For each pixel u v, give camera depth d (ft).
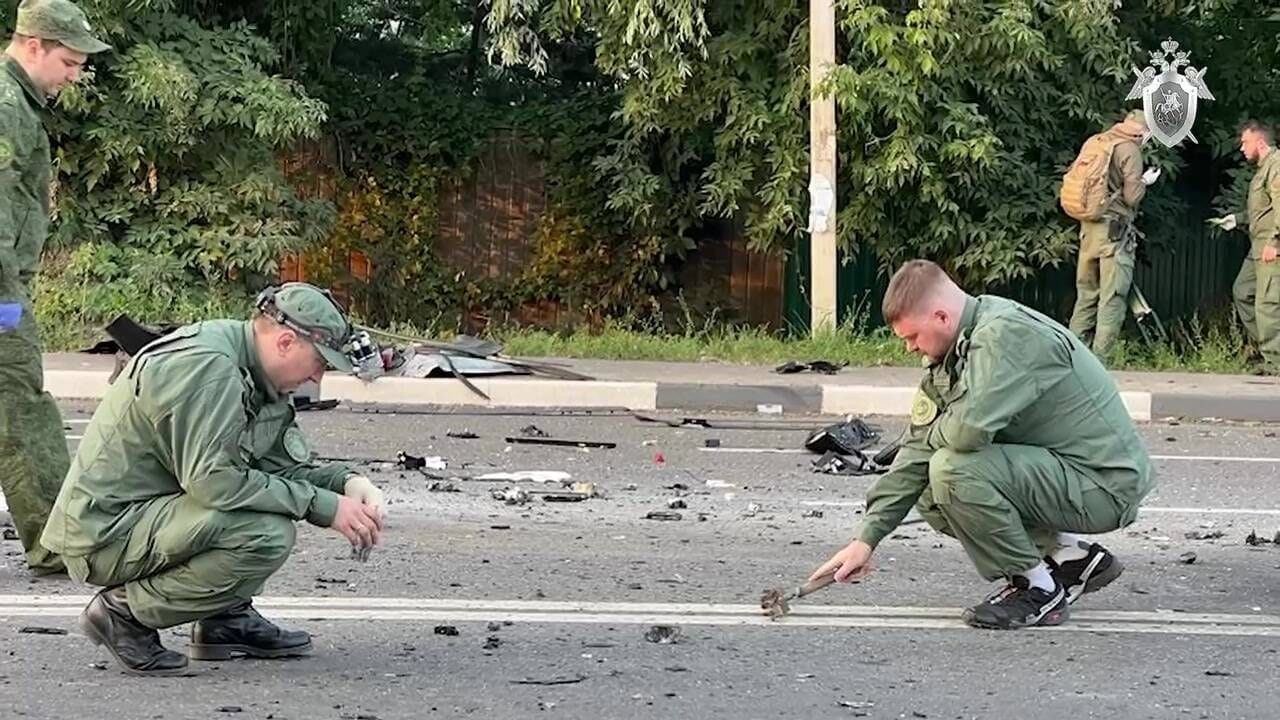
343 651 17.33
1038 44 48.80
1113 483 17.93
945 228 51.57
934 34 47.75
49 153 19.80
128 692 15.66
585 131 61.26
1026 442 18.11
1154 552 23.34
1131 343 49.03
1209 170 56.34
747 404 39.06
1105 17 49.37
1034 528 18.69
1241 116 54.75
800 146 50.90
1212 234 55.67
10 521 23.36
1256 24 54.49
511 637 18.03
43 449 20.13
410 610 19.07
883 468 30.22
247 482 15.19
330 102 60.39
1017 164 52.01
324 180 61.26
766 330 56.80
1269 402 39.58
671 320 61.26
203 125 49.62
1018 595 18.90
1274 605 20.16
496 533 23.72
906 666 17.17
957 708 15.75
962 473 17.78
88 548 15.30
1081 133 53.57
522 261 62.34
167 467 15.46
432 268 61.98
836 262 51.65
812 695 16.08
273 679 16.22
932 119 49.98
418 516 24.95
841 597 20.24
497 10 49.85
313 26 58.13
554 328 61.82
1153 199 55.31
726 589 20.52
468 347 41.78
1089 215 45.16
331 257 61.11
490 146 61.82
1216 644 18.26
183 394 14.98
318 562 21.43
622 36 49.70
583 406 38.86
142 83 47.73
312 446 31.73
